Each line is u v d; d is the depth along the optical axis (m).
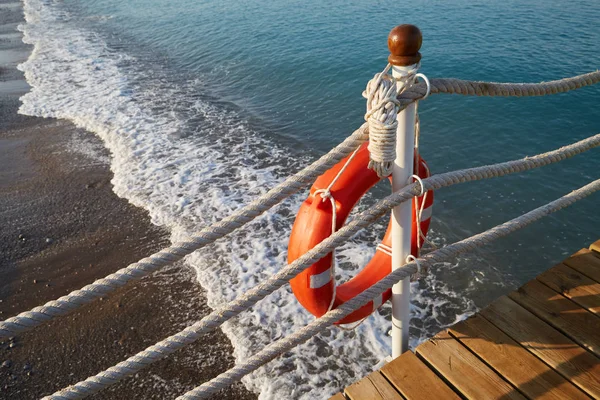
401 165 1.74
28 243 6.32
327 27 15.98
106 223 6.59
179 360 4.62
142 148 8.49
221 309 1.57
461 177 1.83
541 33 13.82
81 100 10.78
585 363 2.02
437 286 5.43
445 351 2.11
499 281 5.50
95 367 4.63
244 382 4.36
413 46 1.49
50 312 1.27
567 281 2.46
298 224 1.91
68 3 23.80
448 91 1.66
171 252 1.40
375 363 4.46
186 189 7.21
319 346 4.64
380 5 18.12
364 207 6.81
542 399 1.89
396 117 1.58
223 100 11.04
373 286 1.89
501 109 9.72
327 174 1.91
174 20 18.61
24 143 8.91
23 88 11.66
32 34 17.52
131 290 5.44
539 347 2.10
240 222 1.46
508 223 2.21
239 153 8.37
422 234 2.18
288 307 5.07
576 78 2.11
